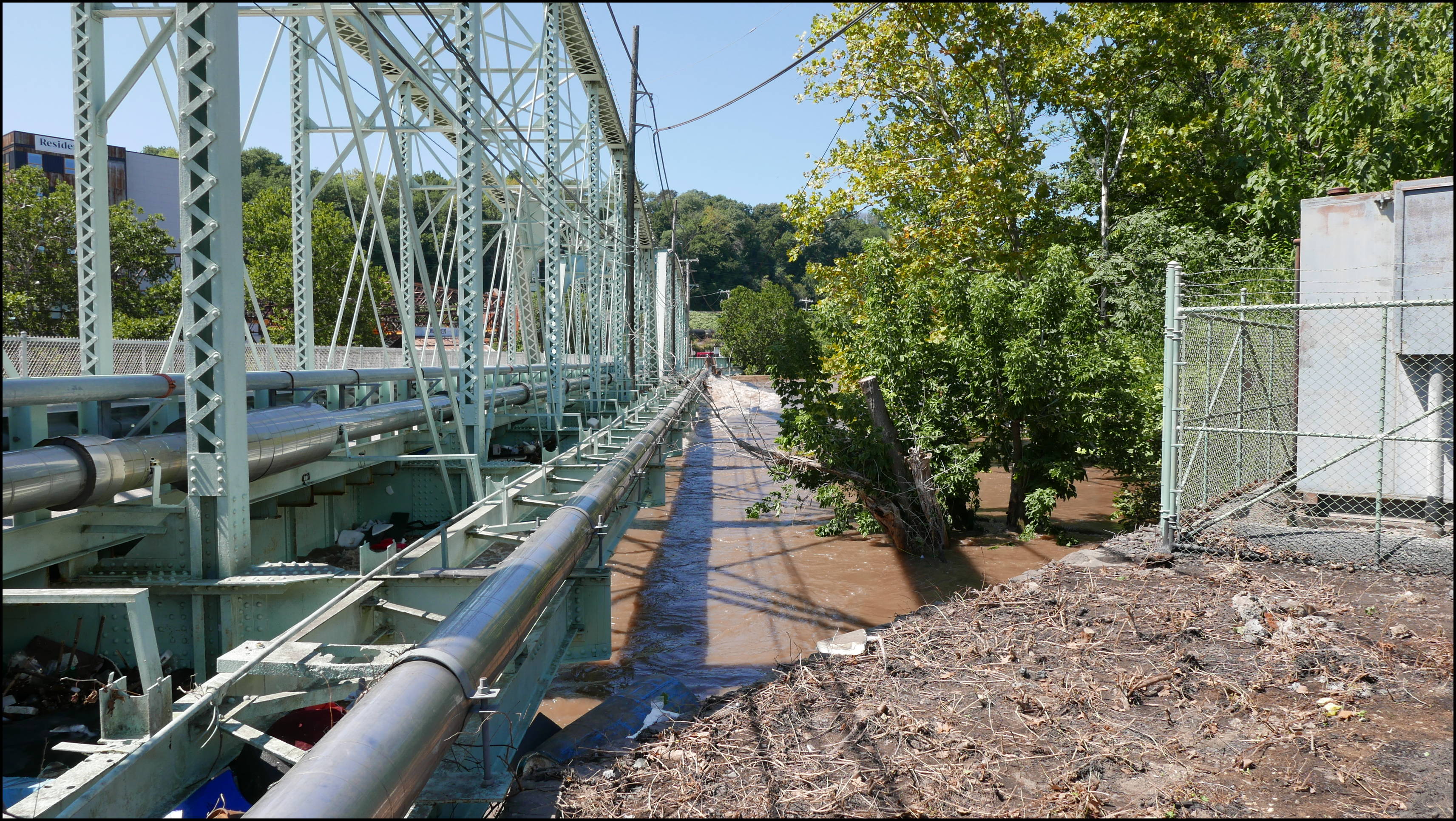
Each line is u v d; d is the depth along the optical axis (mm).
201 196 6684
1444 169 14070
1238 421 12070
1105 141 21891
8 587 6250
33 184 24219
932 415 15883
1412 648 5891
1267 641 6145
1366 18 14773
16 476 5625
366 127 16016
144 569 7105
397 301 9406
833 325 16531
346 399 13406
